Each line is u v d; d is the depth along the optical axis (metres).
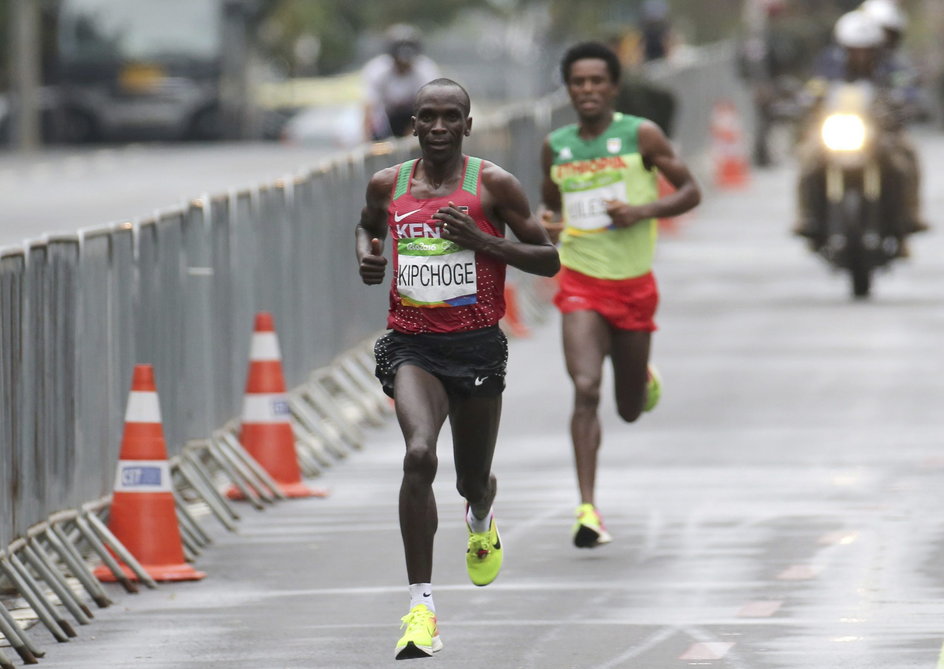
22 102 154.50
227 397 36.75
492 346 24.73
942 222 81.56
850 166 57.97
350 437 41.03
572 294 31.33
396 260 24.72
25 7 154.75
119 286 31.27
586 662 23.94
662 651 24.33
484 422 25.02
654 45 102.75
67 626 26.08
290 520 33.88
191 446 34.69
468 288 24.52
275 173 105.25
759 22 111.56
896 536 30.69
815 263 70.81
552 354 53.50
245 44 154.25
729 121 101.38
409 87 70.12
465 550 30.86
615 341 31.56
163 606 27.80
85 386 29.70
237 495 35.78
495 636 25.34
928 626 25.20
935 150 116.25
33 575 29.52
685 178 31.30
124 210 85.31
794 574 28.34
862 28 59.06
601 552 30.23
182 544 30.80
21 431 26.86
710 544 30.53
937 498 33.53
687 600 27.02
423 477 23.77
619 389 32.09
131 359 31.83
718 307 60.38
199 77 150.38
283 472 35.94
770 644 24.53
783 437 39.75
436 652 24.52
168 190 95.62
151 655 24.94
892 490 34.28
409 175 24.80
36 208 87.19
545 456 38.78
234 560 30.73
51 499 28.14
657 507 33.44
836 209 58.91
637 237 31.27
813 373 47.78
